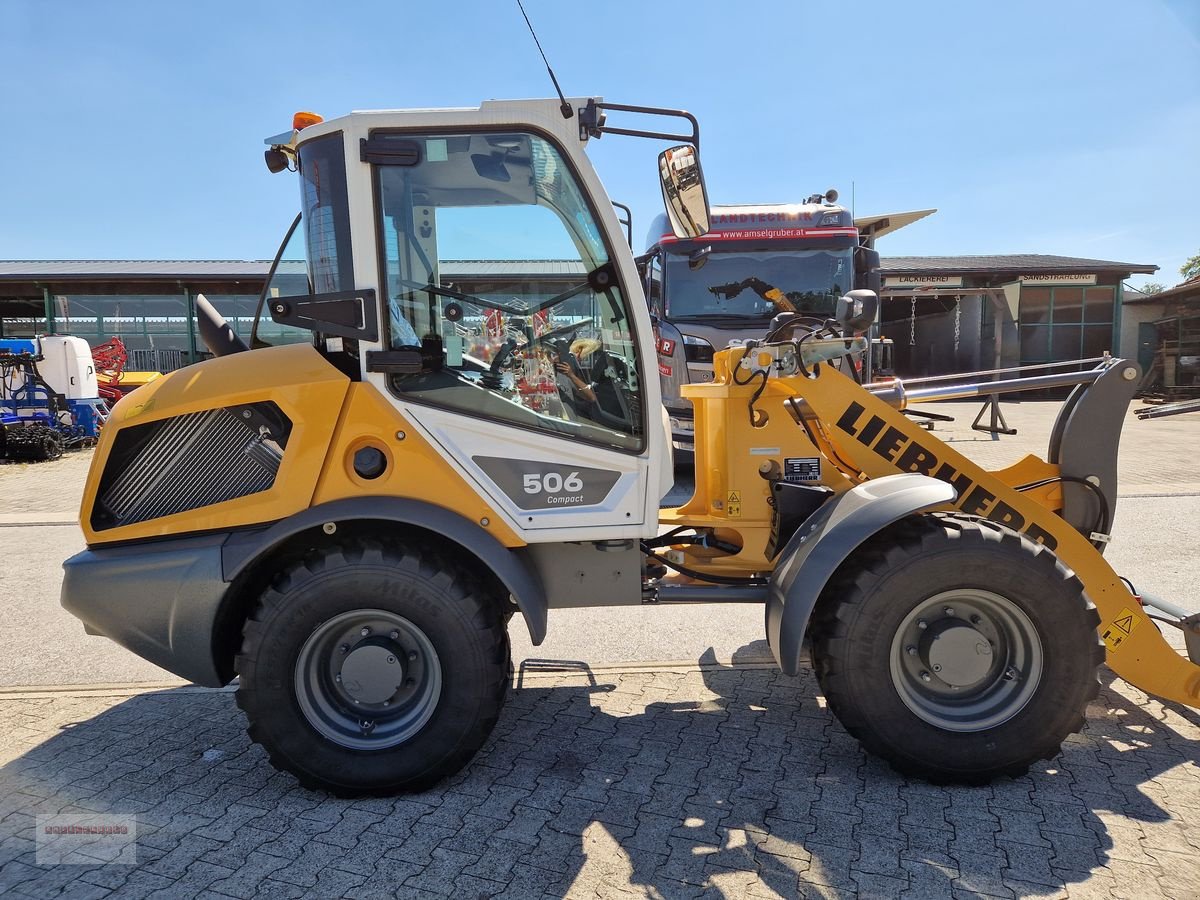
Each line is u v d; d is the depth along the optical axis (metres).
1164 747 2.92
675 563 3.33
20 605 4.98
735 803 2.61
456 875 2.26
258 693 2.58
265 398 2.65
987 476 3.03
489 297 2.73
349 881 2.24
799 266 8.55
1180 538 5.98
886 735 2.65
